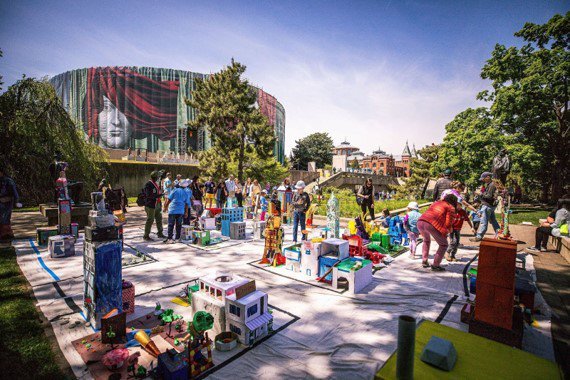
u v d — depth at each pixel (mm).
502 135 23625
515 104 23578
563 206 7441
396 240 8188
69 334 3475
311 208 11383
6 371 2770
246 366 2975
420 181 38312
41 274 5484
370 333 3619
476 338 2654
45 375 2750
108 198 10312
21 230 9469
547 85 23219
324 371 2914
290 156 83688
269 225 6406
